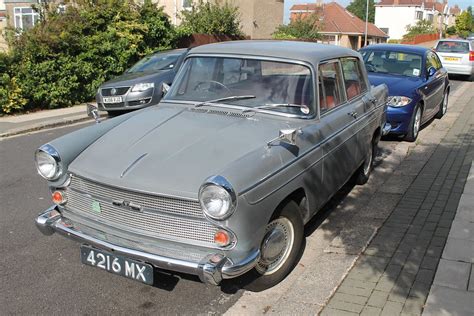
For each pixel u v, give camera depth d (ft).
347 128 16.33
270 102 14.42
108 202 11.88
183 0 87.76
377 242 15.07
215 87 15.40
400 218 16.89
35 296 12.53
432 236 15.31
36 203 19.10
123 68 48.80
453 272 12.89
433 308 11.32
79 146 13.14
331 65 16.15
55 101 42.73
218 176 10.50
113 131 13.88
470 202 18.08
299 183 12.92
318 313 11.48
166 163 11.68
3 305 12.10
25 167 24.40
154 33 53.98
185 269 10.78
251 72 15.08
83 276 13.56
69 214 12.92
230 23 75.10
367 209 17.89
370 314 11.27
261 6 91.56
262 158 11.66
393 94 27.53
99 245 11.78
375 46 33.86
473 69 63.46
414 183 20.68
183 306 12.20
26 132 33.94
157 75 36.86
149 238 11.44
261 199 11.23
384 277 12.92
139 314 11.85
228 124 13.58
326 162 14.66
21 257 14.58
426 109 30.17
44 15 46.78
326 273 13.32
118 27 49.34
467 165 23.04
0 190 20.65
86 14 47.55
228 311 11.93
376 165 23.65
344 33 163.32
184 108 15.14
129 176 11.49
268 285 12.72
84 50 45.42
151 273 11.19
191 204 10.85
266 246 12.16
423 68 30.83
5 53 41.04
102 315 11.79
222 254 10.93
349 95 17.72
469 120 34.60
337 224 16.97
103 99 36.78
